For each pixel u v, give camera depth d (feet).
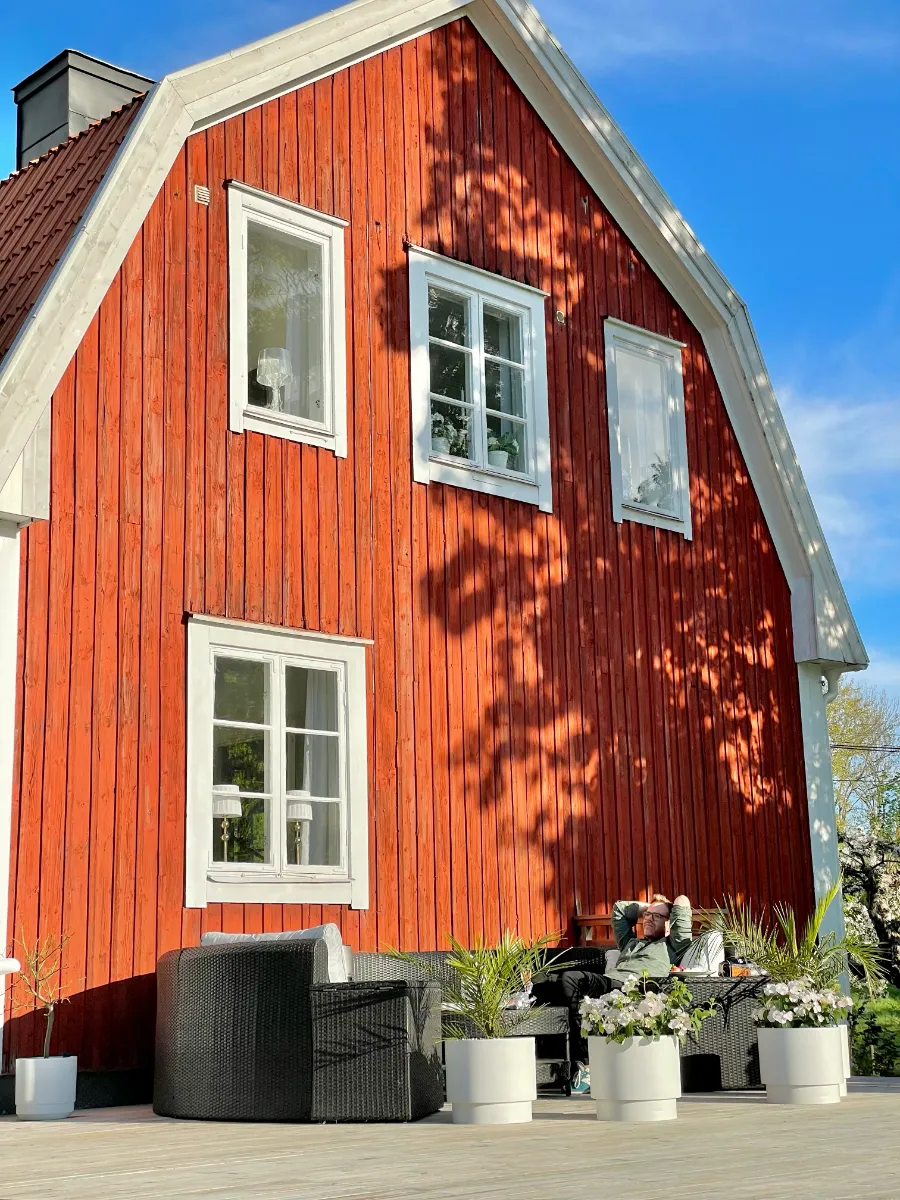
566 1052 30.30
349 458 36.65
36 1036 29.04
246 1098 25.48
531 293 42.06
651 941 31.89
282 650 34.32
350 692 35.50
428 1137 22.15
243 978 26.00
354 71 38.88
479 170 41.55
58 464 31.22
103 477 31.91
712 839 43.65
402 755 36.32
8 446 29.68
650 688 42.96
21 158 42.91
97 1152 20.81
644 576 43.60
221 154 35.45
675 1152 19.47
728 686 45.37
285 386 36.11
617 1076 24.73
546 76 43.19
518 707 39.22
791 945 30.91
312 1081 24.99
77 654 30.83
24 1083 27.14
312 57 37.37
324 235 37.29
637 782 41.91
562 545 41.42
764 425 47.60
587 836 40.16
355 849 34.83
